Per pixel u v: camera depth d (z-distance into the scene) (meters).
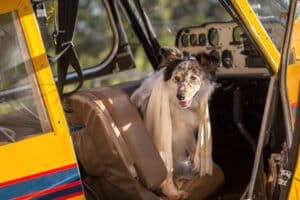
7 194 2.83
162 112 3.67
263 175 3.29
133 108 3.47
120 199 3.54
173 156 3.85
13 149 2.86
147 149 3.44
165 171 3.51
